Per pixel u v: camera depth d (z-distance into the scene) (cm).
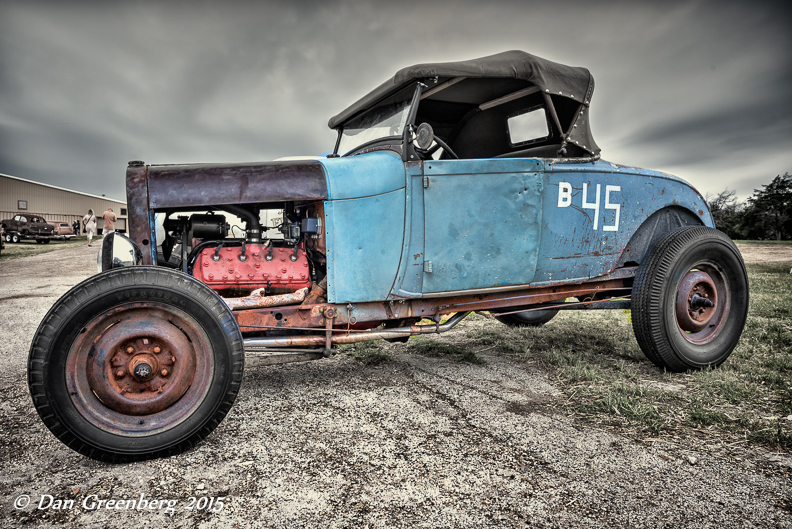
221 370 196
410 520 149
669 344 304
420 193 260
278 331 261
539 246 289
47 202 3703
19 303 625
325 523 147
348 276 252
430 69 256
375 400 262
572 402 256
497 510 154
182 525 146
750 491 166
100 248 240
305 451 198
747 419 226
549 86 280
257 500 161
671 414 237
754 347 364
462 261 270
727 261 326
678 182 346
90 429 181
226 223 270
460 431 218
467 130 405
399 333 273
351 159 264
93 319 185
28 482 174
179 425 192
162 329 193
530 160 281
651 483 172
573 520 149
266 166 244
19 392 279
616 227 315
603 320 513
